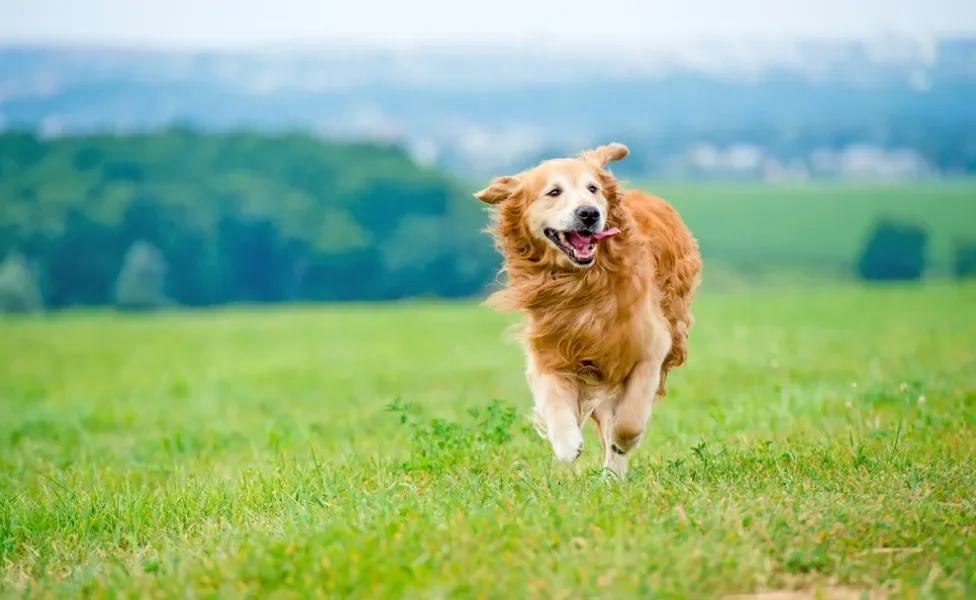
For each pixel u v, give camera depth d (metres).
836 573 5.03
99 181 83.94
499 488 6.77
